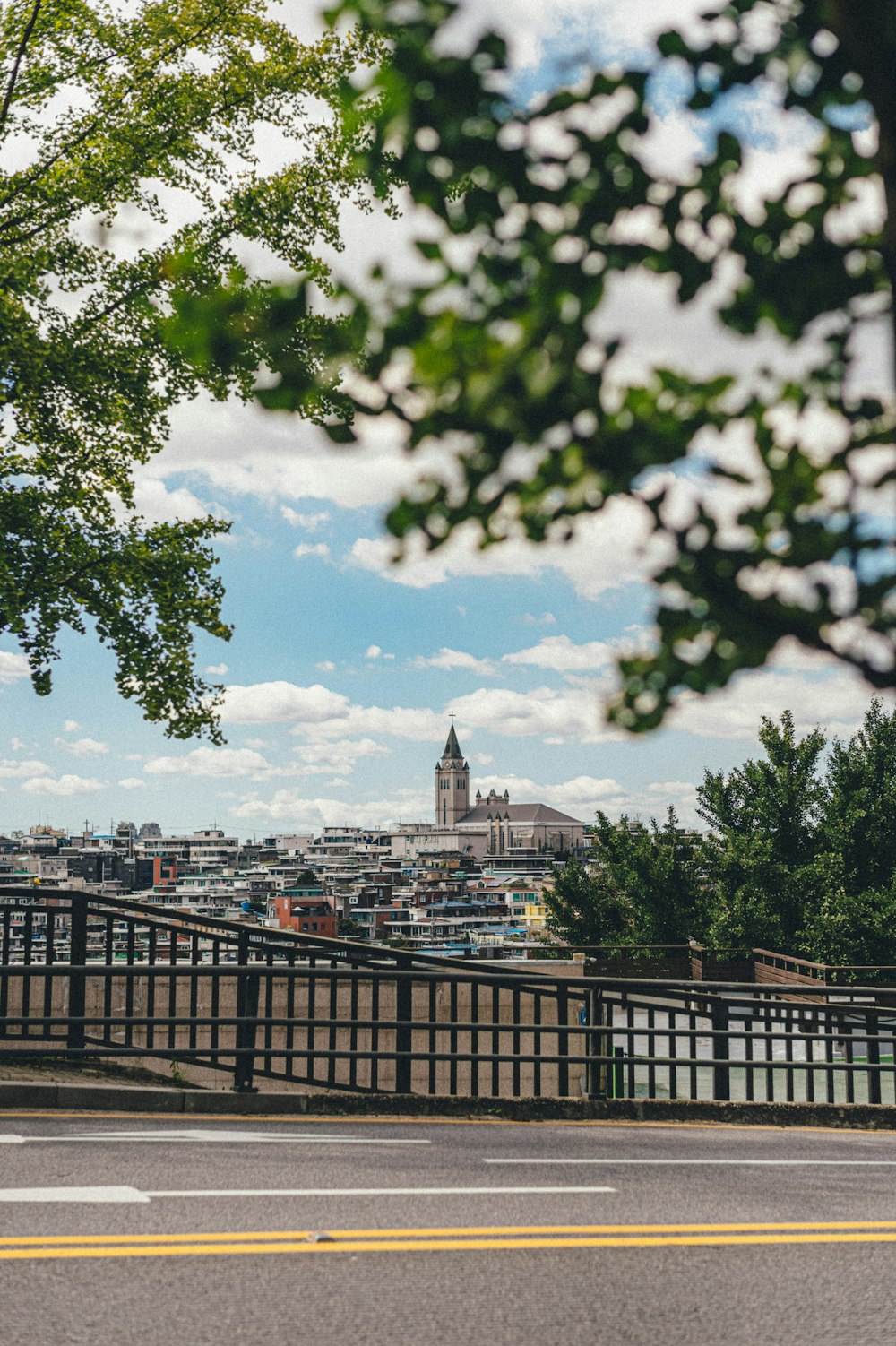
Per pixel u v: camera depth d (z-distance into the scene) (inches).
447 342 86.4
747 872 1461.6
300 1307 212.5
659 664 95.7
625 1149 370.0
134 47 768.9
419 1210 279.0
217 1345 193.5
